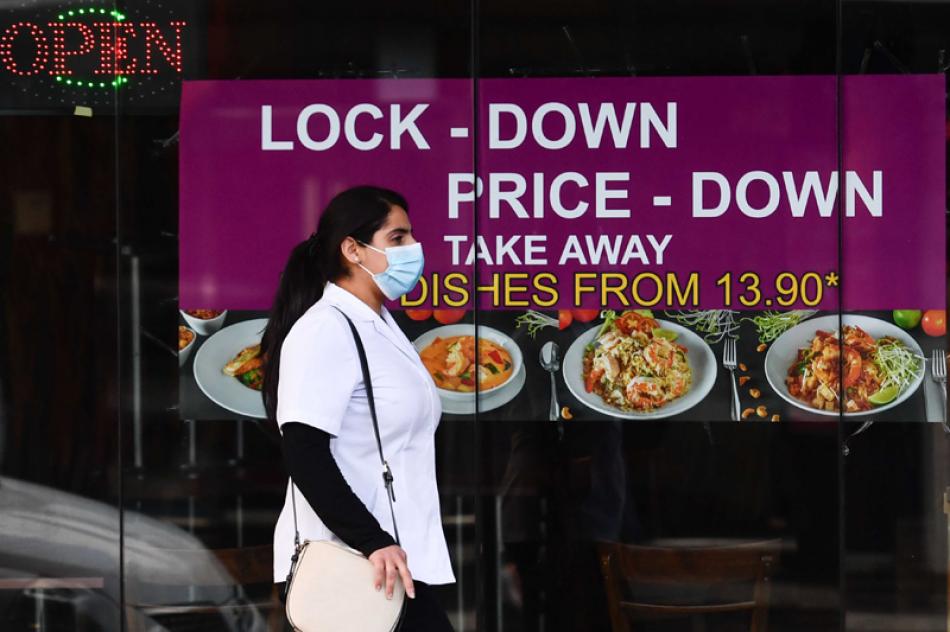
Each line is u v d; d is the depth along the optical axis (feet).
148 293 57.88
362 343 37.73
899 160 57.77
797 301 57.72
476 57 57.77
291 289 39.65
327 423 36.35
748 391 57.72
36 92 57.93
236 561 57.82
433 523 38.63
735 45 57.82
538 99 57.82
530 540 57.88
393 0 57.88
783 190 57.77
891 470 57.93
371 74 57.93
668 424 57.72
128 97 57.88
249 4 57.88
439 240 57.77
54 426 57.93
